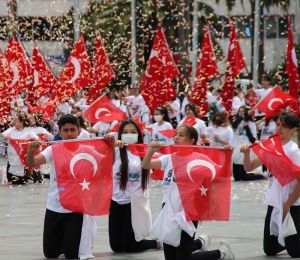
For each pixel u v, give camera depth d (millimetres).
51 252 13164
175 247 11898
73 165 12906
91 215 12977
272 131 27141
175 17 55250
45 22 44094
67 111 32594
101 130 26312
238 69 33094
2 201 21109
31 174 25703
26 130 24141
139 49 50156
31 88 31094
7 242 14703
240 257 13227
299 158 12945
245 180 26703
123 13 53156
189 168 12008
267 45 69500
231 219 17484
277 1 65062
